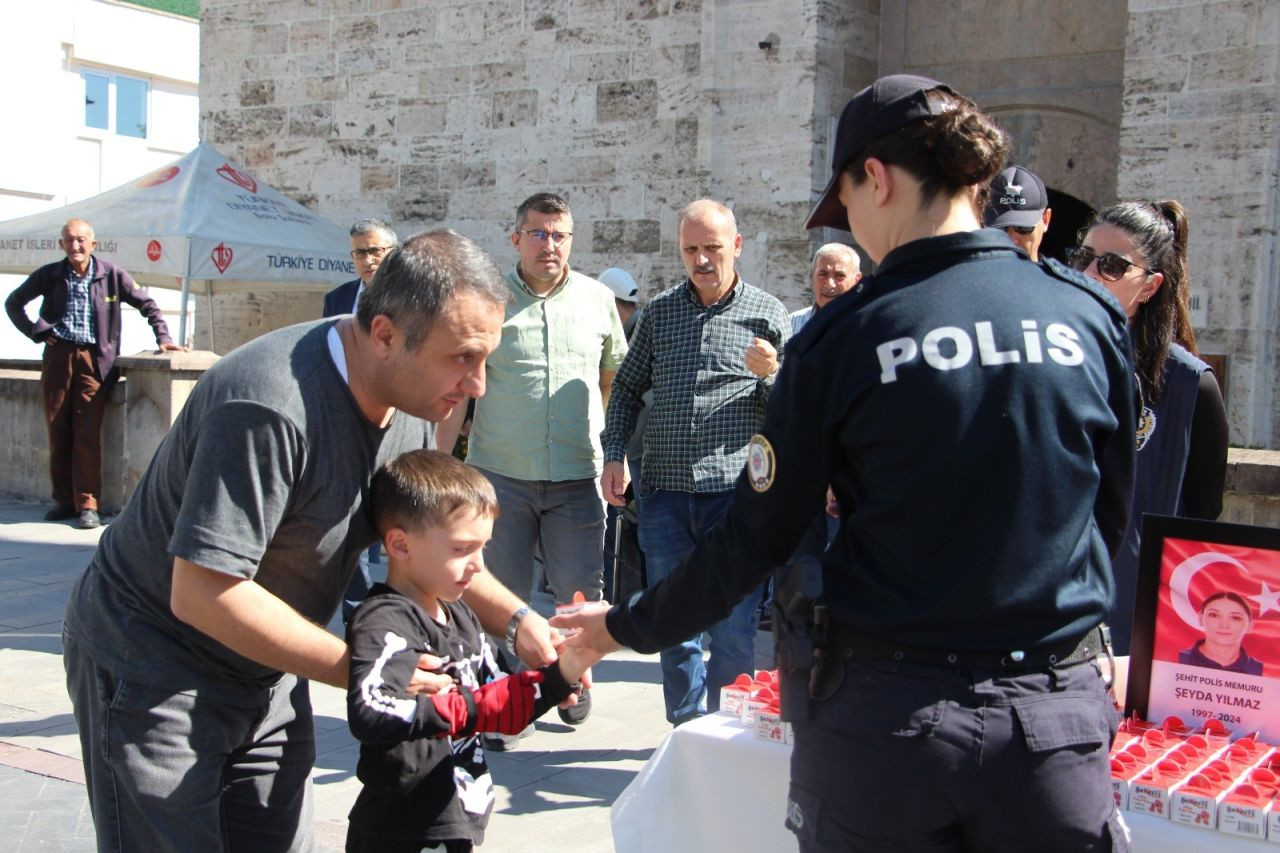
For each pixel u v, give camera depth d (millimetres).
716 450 4746
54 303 9516
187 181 11531
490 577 2926
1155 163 8484
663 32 10891
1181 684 2795
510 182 11867
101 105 22125
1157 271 3389
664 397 4848
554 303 5152
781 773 2699
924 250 2053
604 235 11312
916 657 1962
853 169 2172
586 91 11359
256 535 2324
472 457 5215
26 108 20688
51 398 9602
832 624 2064
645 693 5832
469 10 11992
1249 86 8094
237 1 13453
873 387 1982
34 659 6145
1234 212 8188
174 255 10805
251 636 2332
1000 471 1932
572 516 5191
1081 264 3430
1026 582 1935
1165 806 2363
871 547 2035
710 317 4828
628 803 2859
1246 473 5602
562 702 2623
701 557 2203
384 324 2336
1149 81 8477
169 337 9883
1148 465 3449
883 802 1957
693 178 10812
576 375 5145
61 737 5047
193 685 2471
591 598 5258
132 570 2484
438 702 2527
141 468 9633
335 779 4648
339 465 2457
